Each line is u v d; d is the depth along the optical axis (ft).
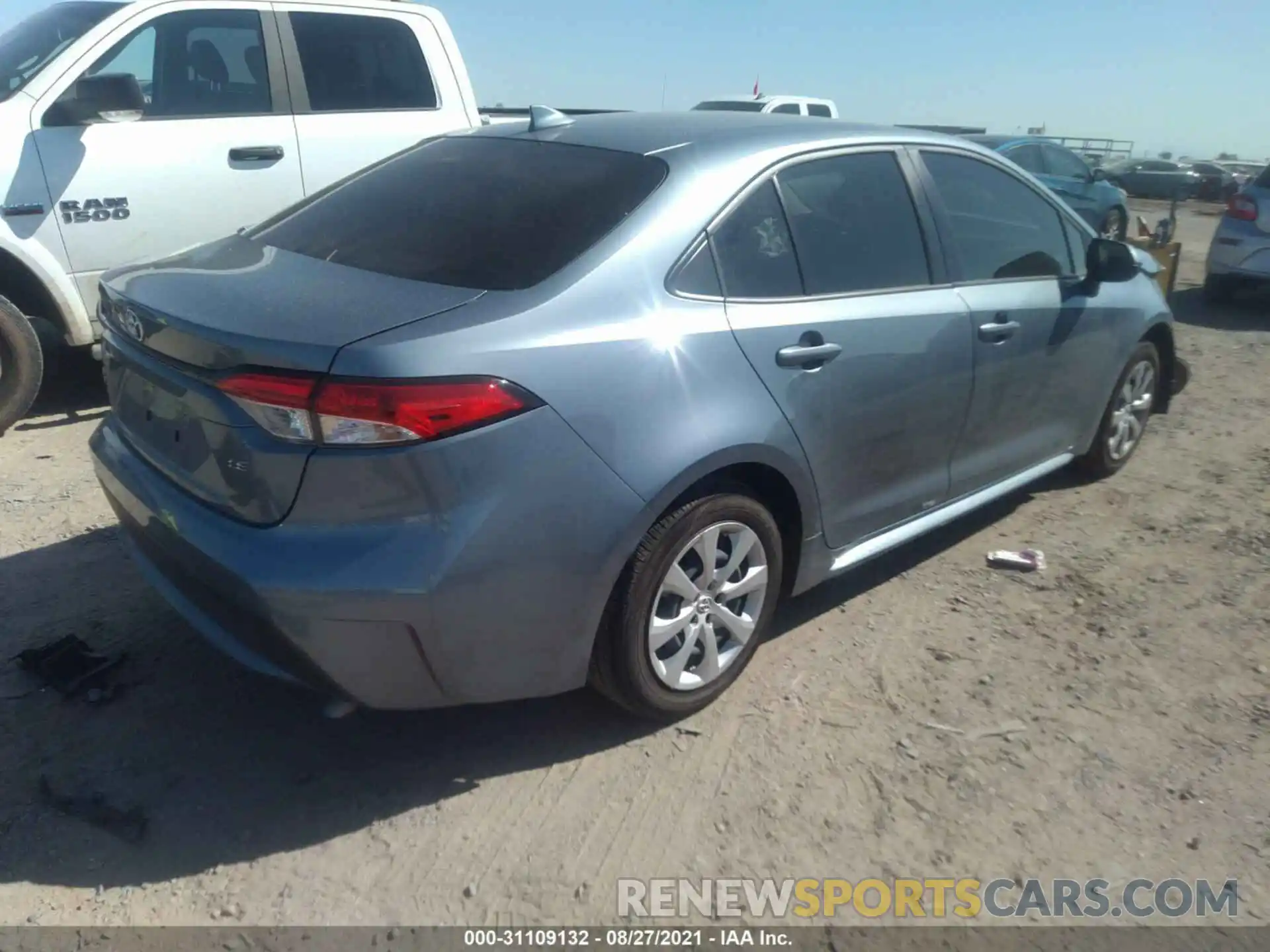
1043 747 10.53
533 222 9.93
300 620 8.24
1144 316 16.60
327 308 8.75
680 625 10.14
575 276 9.23
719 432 9.64
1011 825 9.48
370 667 8.52
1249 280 34.68
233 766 9.88
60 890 8.41
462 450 8.21
